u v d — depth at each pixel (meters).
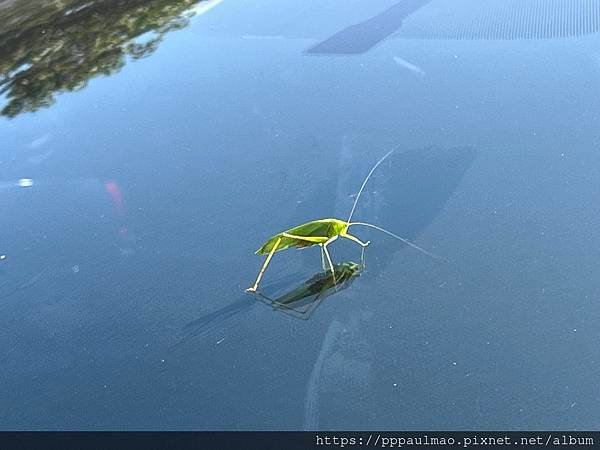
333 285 0.23
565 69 0.33
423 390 0.19
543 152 0.27
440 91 0.33
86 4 0.43
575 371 0.19
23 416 0.20
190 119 0.34
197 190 0.29
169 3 0.44
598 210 0.24
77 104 0.36
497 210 0.25
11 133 0.34
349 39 0.38
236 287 0.23
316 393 0.19
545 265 0.22
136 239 0.27
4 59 0.40
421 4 0.41
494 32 0.37
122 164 0.31
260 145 0.31
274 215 0.26
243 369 0.20
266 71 0.36
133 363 0.21
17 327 0.23
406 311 0.21
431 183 0.27
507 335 0.20
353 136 0.30
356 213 0.26
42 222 0.28
